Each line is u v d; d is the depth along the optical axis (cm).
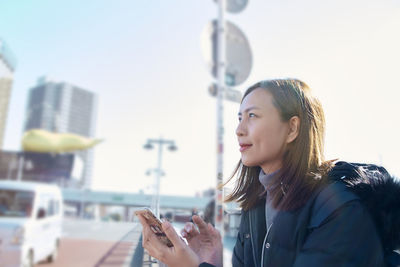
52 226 590
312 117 71
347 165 66
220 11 509
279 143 69
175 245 64
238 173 89
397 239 58
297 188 64
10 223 438
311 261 55
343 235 54
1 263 413
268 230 69
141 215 69
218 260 83
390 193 57
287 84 72
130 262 79
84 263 616
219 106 482
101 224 1132
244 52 513
